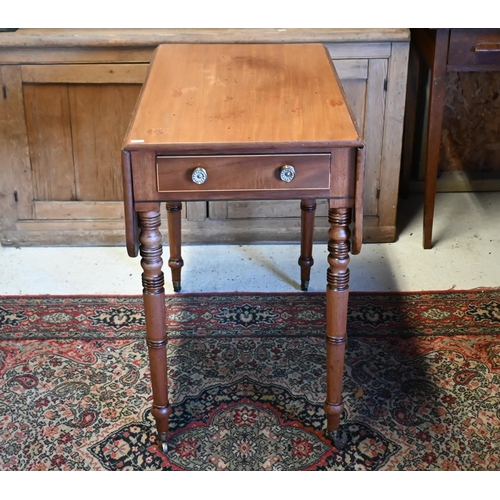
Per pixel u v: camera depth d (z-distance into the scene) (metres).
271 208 2.98
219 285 2.77
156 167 1.75
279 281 2.79
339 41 2.66
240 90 2.04
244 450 2.05
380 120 2.81
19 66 2.71
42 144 2.85
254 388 2.27
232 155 1.75
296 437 2.10
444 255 2.94
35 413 2.18
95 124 2.81
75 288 2.75
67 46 2.66
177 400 2.22
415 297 2.67
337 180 1.78
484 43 2.62
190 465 2.01
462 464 2.00
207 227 3.01
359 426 2.13
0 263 2.90
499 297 2.67
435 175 2.85
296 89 2.05
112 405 2.21
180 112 1.90
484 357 2.38
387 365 2.35
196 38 2.65
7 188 2.92
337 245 1.85
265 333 2.49
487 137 3.41
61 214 2.97
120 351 2.42
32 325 2.54
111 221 2.99
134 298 2.70
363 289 2.73
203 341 2.46
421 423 2.13
